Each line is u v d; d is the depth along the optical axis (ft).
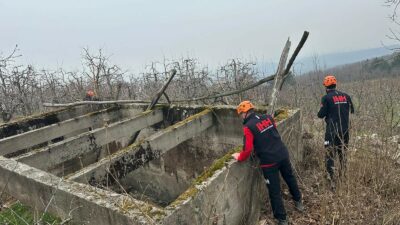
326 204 12.57
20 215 11.91
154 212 8.92
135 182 22.86
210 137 19.54
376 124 16.21
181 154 20.84
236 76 27.63
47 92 33.78
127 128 18.83
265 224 13.12
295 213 13.60
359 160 14.12
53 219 10.96
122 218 8.88
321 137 18.30
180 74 31.04
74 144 16.16
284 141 15.24
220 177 11.05
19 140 17.58
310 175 16.14
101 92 32.99
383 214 12.00
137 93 34.12
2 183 13.16
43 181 11.12
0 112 29.96
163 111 21.02
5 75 30.45
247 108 12.67
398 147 15.66
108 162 12.60
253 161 12.99
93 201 9.57
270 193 12.53
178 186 21.42
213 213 10.78
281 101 23.61
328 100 15.12
